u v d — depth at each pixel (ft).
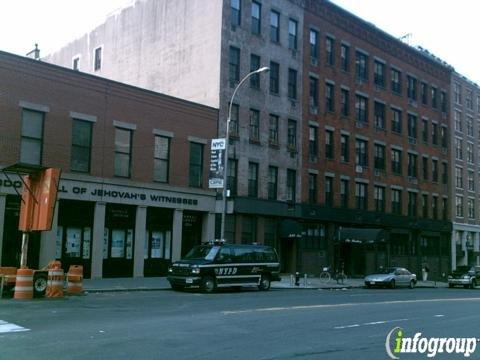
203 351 32.32
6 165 76.28
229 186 108.68
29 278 57.77
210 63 109.70
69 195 82.89
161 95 97.19
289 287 94.73
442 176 177.17
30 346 32.24
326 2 134.62
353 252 142.41
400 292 98.07
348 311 56.70
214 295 71.87
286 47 123.85
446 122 180.55
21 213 62.54
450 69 182.70
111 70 132.26
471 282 135.23
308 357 31.68
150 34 123.44
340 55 139.03
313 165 128.47
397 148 156.25
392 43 157.28
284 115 121.90
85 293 66.59
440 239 175.52
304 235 126.62
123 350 31.76
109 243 88.84
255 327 42.80
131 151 92.27
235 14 112.78
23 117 79.25
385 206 150.51
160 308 53.36
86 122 86.84
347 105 140.36
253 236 113.80
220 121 107.24
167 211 97.91
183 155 100.27
